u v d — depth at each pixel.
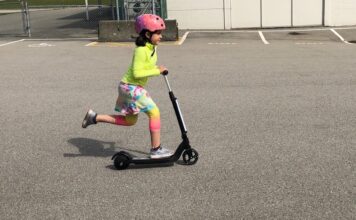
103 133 7.16
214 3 22.83
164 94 9.62
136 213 4.59
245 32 21.62
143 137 6.95
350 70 11.98
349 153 6.08
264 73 11.77
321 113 8.00
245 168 5.64
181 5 22.88
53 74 12.12
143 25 5.40
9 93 10.01
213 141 6.65
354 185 5.10
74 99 9.38
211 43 18.28
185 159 5.79
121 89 5.61
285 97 9.19
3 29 24.58
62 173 5.64
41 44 18.42
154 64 5.57
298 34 20.72
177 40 19.00
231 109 8.37
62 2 42.12
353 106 8.42
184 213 4.56
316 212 4.52
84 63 13.88
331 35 20.25
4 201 4.92
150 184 5.25
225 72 12.02
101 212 4.62
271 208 4.61
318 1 22.86
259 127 7.27
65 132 7.25
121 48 17.14
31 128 7.50
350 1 22.92
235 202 4.76
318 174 5.41
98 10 33.62
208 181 5.29
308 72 11.79
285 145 6.43
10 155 6.30
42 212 4.66
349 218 4.39
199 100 9.06
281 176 5.38
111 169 5.74
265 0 22.84
